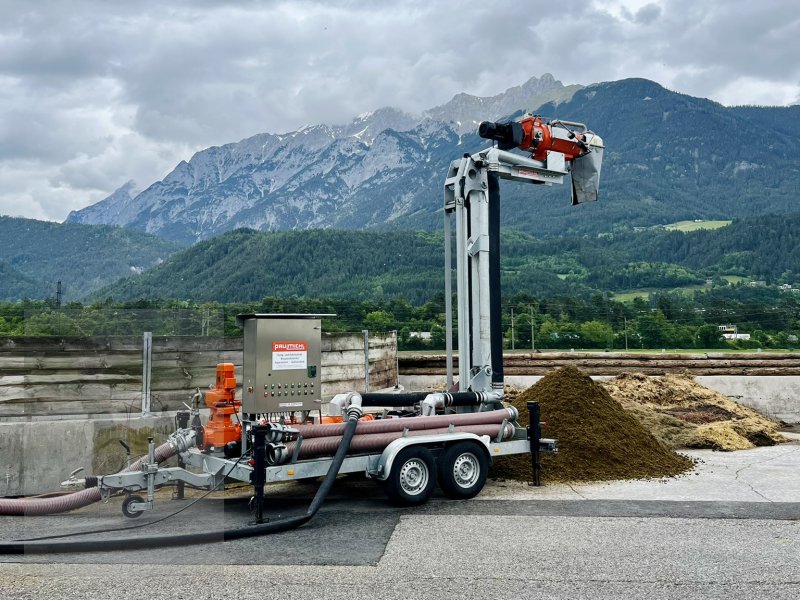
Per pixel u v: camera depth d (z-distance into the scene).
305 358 7.90
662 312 92.50
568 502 7.75
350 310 71.00
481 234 9.26
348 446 7.35
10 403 8.00
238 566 5.49
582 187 10.08
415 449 7.67
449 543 6.12
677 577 5.19
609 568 5.41
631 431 10.02
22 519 6.32
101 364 7.03
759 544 6.05
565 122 9.95
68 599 4.77
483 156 9.21
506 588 4.96
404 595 4.82
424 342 56.78
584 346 85.31
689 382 15.79
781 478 9.19
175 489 6.41
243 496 8.26
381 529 6.62
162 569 5.41
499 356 9.35
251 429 7.05
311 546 6.05
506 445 8.53
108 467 6.74
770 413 17.16
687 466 9.94
